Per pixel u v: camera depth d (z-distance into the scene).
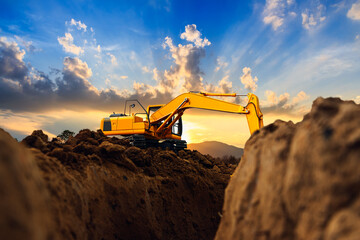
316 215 2.60
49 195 4.18
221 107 18.25
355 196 2.42
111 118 19.48
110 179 8.39
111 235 6.82
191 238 11.02
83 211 5.65
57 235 3.54
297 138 3.26
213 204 13.23
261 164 3.79
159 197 10.80
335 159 2.66
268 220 3.16
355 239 2.10
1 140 2.74
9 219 2.17
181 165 13.84
